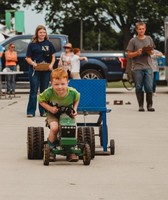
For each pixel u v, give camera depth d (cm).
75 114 1130
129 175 1047
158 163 1152
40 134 1178
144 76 2086
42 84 1914
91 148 1181
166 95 2977
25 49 3105
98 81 1218
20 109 2173
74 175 1044
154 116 1944
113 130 1603
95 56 3158
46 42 1903
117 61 3159
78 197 901
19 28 4272
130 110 2145
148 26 7269
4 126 1680
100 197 901
